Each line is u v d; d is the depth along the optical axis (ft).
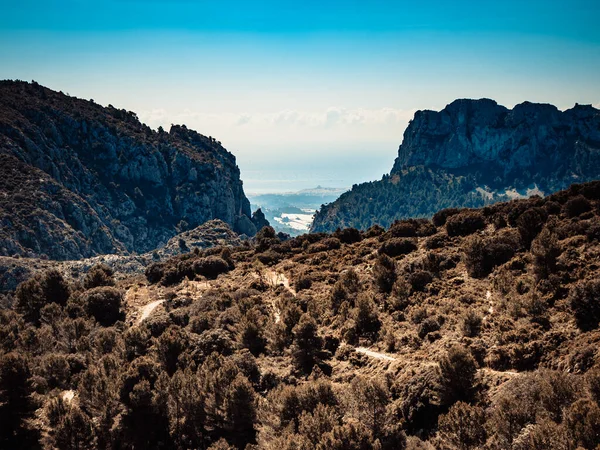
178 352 190.49
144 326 222.48
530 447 91.91
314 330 183.01
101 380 164.04
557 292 166.20
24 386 156.56
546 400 104.58
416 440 122.01
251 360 178.29
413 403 138.92
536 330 147.33
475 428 107.76
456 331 171.22
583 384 105.70
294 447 114.32
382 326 196.34
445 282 220.02
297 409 138.72
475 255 222.89
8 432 151.64
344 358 181.57
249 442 143.33
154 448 151.74
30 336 227.20
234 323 222.48
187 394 154.92
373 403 126.72
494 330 161.48
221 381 151.64
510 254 217.56
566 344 135.85
